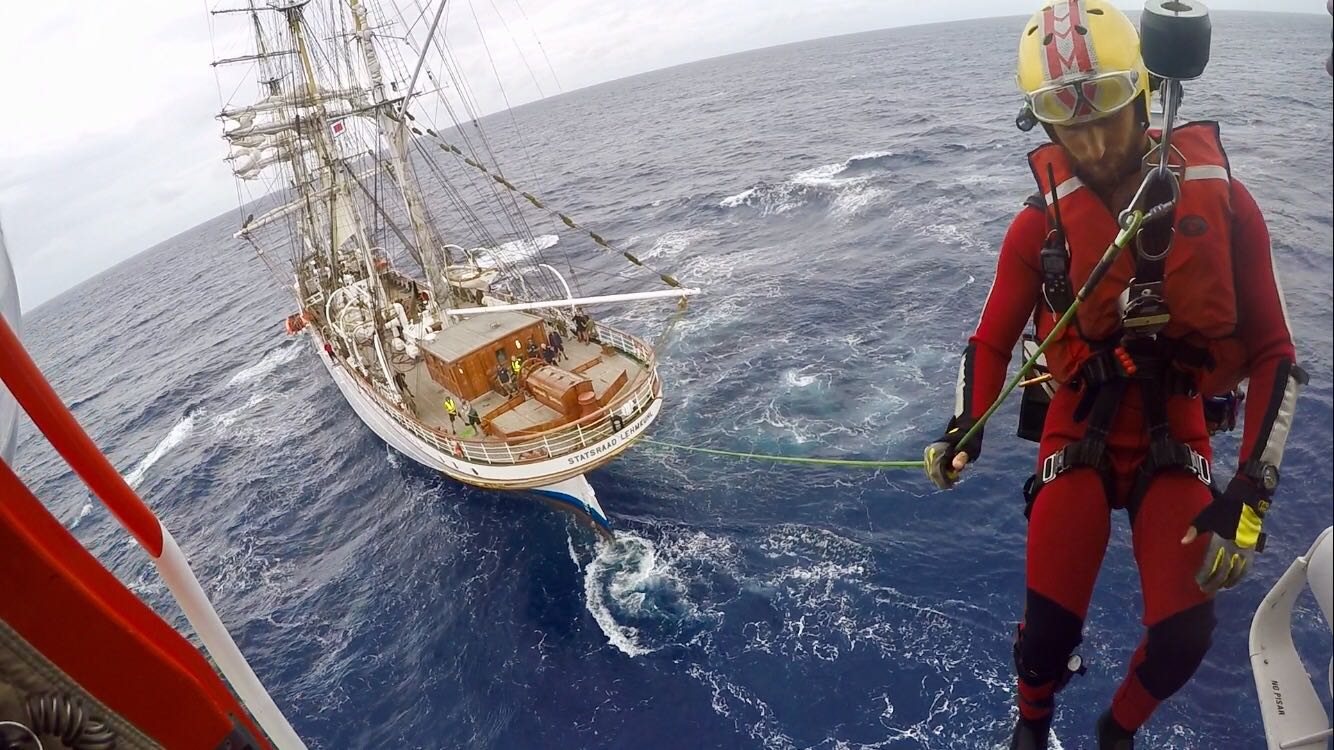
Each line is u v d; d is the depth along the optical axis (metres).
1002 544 24.55
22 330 2.34
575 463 27.41
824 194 71.00
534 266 69.56
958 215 56.66
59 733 1.84
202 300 116.62
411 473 38.00
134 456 53.22
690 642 23.23
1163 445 3.21
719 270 57.00
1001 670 20.06
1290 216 36.75
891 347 38.38
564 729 21.36
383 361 31.62
